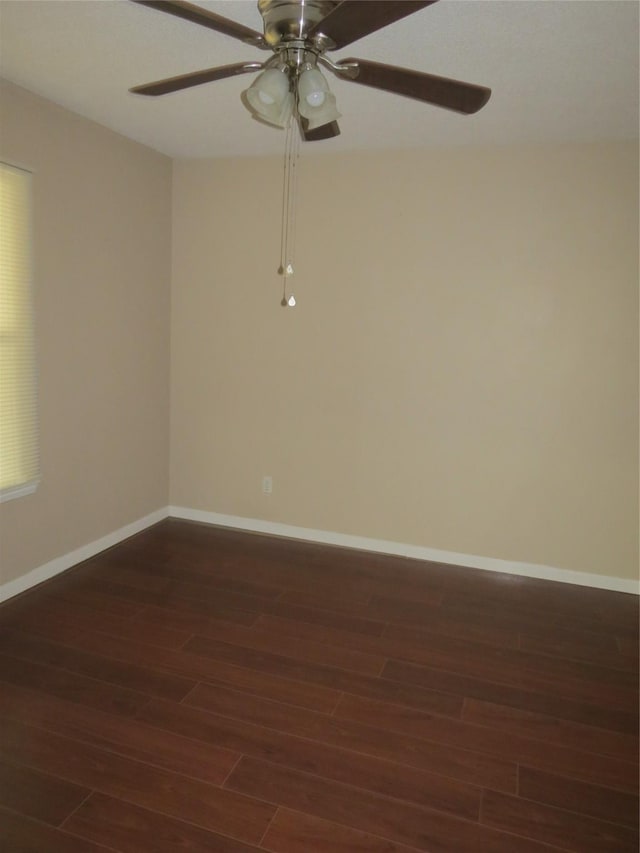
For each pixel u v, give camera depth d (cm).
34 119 286
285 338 385
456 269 345
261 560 363
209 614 295
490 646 275
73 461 334
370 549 384
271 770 194
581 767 201
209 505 421
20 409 295
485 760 203
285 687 238
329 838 170
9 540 298
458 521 364
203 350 406
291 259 377
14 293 285
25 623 279
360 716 223
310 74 164
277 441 397
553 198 324
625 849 170
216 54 235
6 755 196
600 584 341
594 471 336
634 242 315
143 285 378
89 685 234
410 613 304
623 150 312
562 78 238
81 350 332
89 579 327
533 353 338
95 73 257
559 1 183
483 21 196
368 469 378
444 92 177
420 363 359
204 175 388
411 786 190
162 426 414
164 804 179
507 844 170
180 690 234
